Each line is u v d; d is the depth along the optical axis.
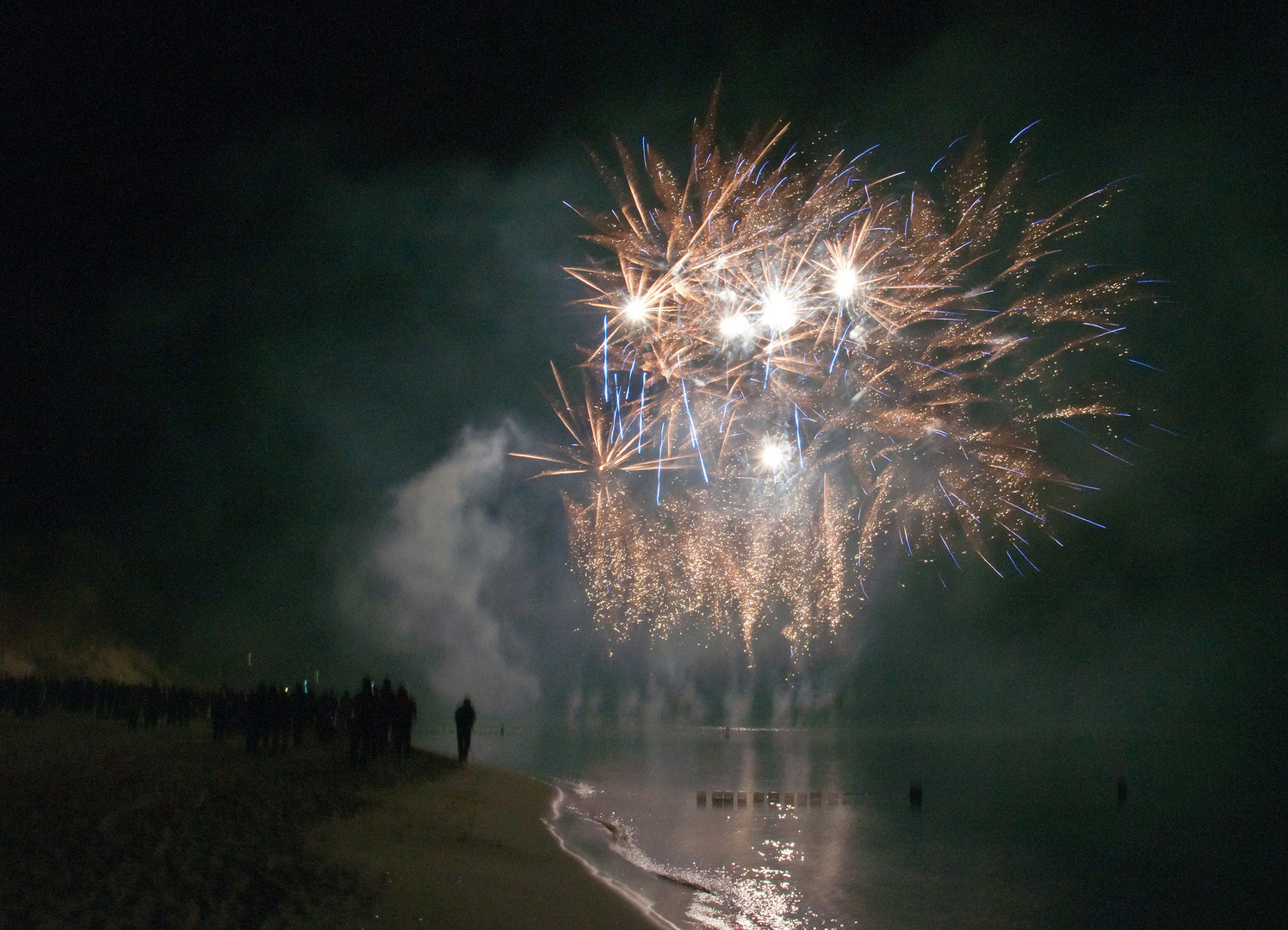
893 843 19.25
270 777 18.00
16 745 22.28
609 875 14.00
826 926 12.59
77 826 11.46
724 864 16.25
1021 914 13.93
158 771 17.89
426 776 21.05
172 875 9.61
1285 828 22.64
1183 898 15.31
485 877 12.06
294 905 9.23
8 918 7.73
